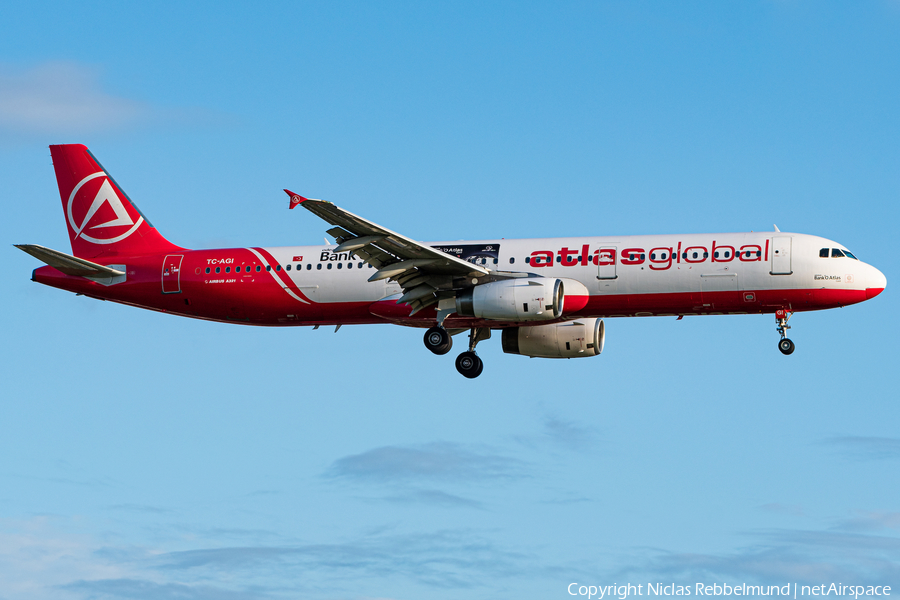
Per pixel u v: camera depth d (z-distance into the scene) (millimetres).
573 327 152125
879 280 135750
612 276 139625
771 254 136500
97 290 157000
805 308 137250
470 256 144750
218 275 153250
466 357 152125
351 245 131500
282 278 150750
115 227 160375
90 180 161625
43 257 151875
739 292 137250
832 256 135750
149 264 156000
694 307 139500
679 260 138375
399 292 147250
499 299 137500
